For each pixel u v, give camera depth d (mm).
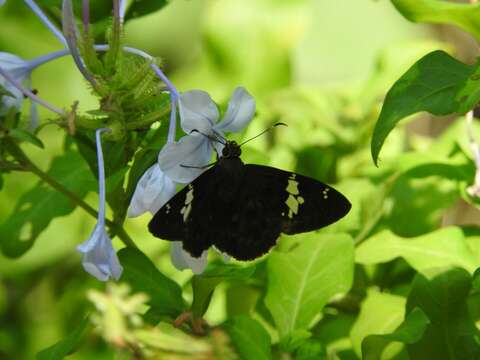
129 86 263
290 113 383
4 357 387
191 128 260
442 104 257
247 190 270
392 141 383
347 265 294
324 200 270
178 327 273
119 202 285
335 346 308
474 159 325
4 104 276
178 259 270
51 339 388
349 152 372
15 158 285
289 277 294
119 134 264
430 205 345
